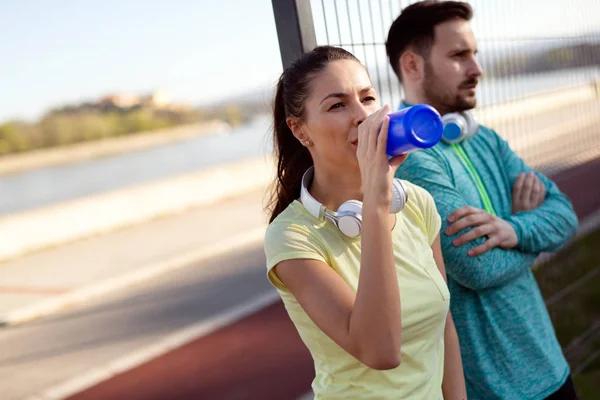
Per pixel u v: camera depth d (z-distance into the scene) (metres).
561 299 4.32
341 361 1.41
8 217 13.14
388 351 1.25
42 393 5.91
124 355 6.66
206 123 71.50
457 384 1.62
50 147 64.50
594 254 5.36
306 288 1.36
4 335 8.09
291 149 1.63
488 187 2.06
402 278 1.43
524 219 1.97
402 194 1.37
